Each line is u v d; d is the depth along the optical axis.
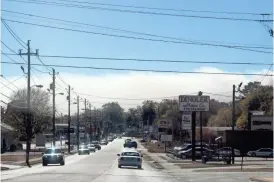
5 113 92.69
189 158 66.00
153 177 31.61
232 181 28.70
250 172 37.12
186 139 117.62
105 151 102.75
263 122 84.38
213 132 100.06
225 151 54.91
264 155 70.81
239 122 111.00
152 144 127.38
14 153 81.50
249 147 76.88
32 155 73.31
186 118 70.62
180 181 28.17
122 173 35.22
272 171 37.94
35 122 87.06
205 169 41.62
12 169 42.19
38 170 38.84
